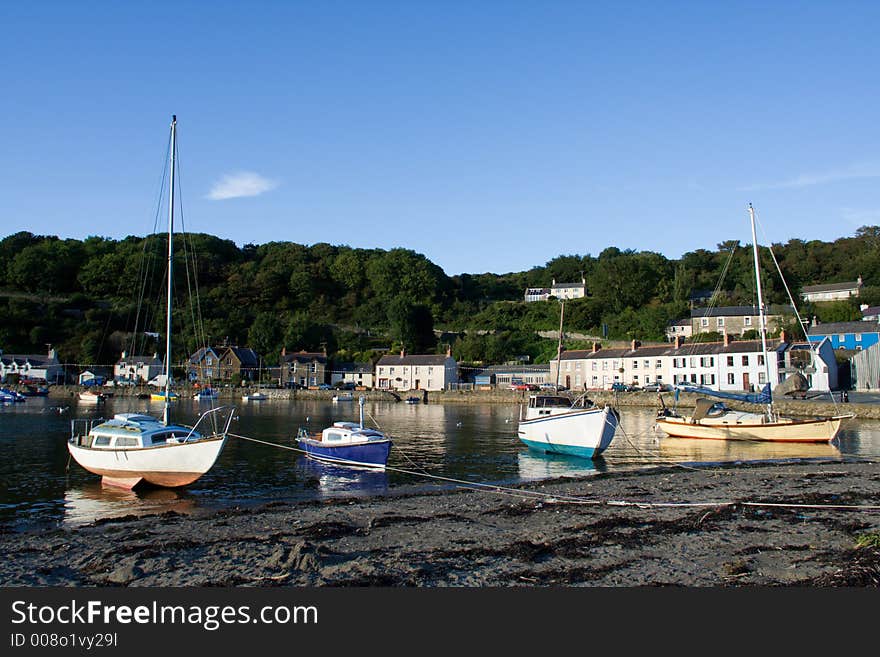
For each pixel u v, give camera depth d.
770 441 38.28
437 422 59.19
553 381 103.00
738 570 12.28
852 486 22.14
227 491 24.56
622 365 94.69
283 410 77.19
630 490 22.31
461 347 123.38
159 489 24.64
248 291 154.88
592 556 13.56
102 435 25.17
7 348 122.94
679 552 13.75
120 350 124.50
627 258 137.00
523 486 24.11
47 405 84.25
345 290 170.25
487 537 15.49
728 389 83.81
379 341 135.38
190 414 68.00
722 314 108.56
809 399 63.31
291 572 12.72
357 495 23.39
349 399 99.50
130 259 147.62
